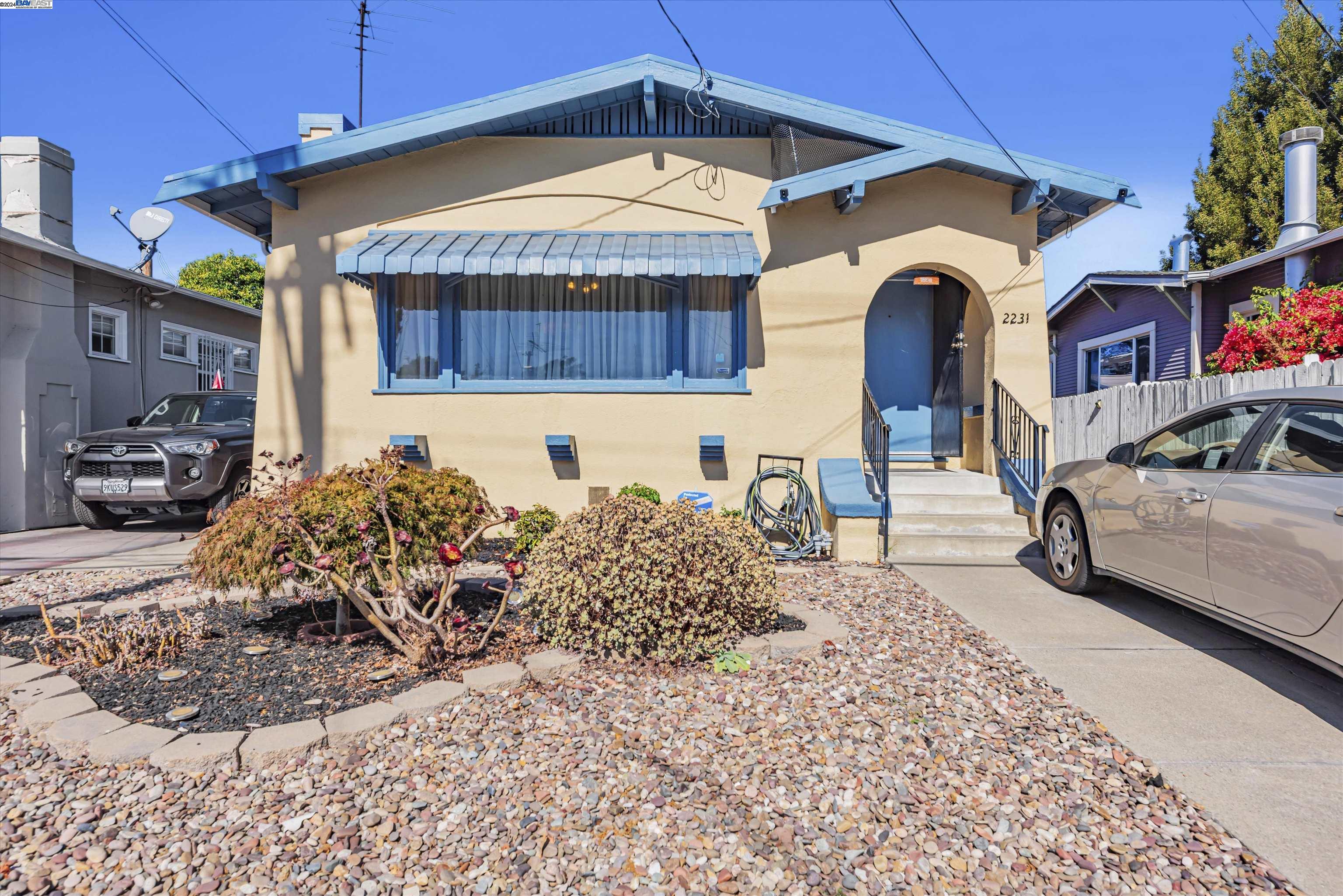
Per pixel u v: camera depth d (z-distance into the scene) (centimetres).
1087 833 265
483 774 293
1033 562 693
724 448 794
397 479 451
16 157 1074
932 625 496
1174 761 317
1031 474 774
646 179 814
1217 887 237
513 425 796
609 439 796
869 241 802
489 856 245
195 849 246
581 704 358
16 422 1009
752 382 799
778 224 805
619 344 816
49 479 1047
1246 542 396
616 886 233
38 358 1035
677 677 393
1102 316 1429
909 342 944
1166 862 249
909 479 811
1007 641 465
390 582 434
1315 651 357
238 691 363
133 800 272
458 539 460
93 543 865
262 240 891
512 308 815
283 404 802
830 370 801
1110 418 930
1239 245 1827
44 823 260
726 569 431
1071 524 582
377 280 788
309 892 226
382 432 796
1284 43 1803
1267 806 284
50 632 425
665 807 273
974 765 308
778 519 751
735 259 722
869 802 279
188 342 1462
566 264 720
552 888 231
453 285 807
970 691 384
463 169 813
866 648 443
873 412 757
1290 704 373
